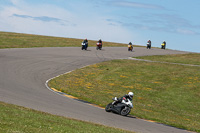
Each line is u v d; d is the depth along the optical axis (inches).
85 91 1451.8
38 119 561.0
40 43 3587.6
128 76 2042.3
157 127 874.8
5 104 705.6
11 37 3932.1
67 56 2615.7
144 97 1550.2
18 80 1375.5
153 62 2785.4
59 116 686.5
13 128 433.4
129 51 3818.9
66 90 1355.8
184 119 1187.3
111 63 2501.2
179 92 1717.5
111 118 863.7
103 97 1363.2
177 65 2687.0
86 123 650.8
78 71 2009.1
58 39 4658.0
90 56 2817.4
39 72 1742.1
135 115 1064.2
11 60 1974.7
